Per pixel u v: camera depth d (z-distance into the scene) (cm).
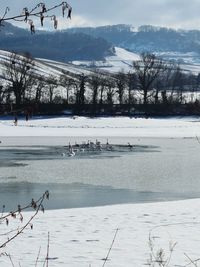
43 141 5538
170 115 9394
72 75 13688
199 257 1003
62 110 8781
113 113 9506
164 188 2503
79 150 4569
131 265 955
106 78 14638
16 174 2950
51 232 1295
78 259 1006
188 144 5409
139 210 1669
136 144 5384
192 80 14475
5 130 6462
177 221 1445
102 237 1232
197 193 2352
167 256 1010
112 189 2448
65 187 2491
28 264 956
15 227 1364
